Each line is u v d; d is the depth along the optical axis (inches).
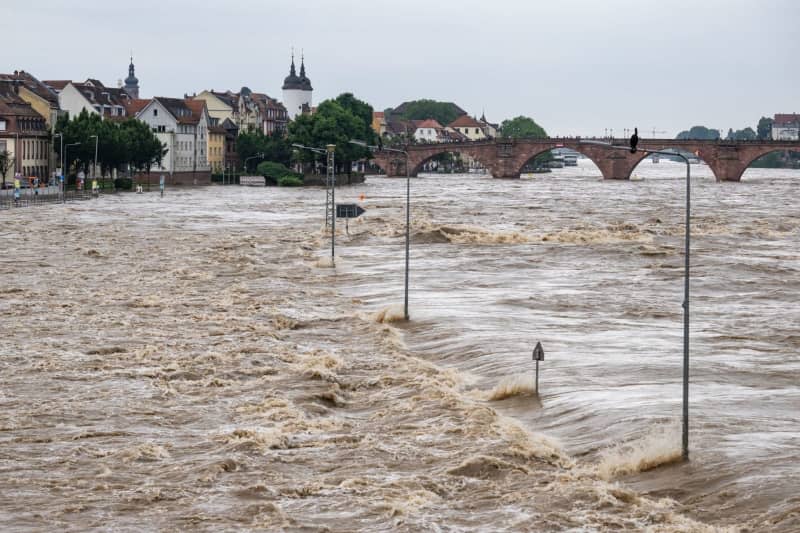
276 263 5506.9
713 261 5679.1
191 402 2628.0
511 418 2476.6
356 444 2271.2
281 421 2459.4
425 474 2075.5
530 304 4114.2
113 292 4357.8
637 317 3882.9
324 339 3412.9
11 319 3666.3
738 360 3083.2
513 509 1878.7
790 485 1889.8
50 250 5915.4
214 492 1989.4
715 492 1902.1
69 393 2694.4
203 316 3767.2
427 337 3452.3
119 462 2162.9
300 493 1984.5
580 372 2876.5
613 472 2062.0
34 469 2114.9
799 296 4505.4
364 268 5295.3
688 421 2190.0
